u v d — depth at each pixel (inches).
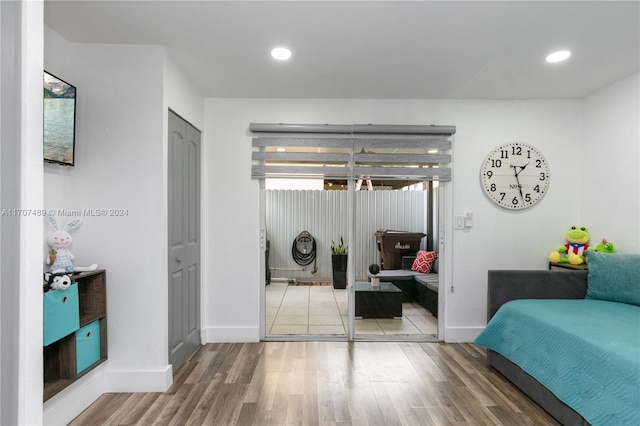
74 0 75.4
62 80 89.0
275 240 142.3
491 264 137.9
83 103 95.9
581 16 80.3
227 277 135.6
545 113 137.9
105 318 94.7
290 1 75.1
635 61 104.4
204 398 93.4
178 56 102.3
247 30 87.7
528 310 99.0
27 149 42.0
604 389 69.5
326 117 137.4
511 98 136.7
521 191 137.6
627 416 64.1
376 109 137.8
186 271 117.6
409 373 108.5
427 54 100.2
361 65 107.7
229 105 135.7
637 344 72.4
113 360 96.8
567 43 93.3
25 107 41.7
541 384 87.9
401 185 141.3
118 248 96.7
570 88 126.6
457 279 137.9
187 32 89.1
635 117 113.6
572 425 77.3
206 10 79.0
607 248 121.9
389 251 141.9
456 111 137.8
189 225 120.7
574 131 138.0
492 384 101.6
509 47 95.8
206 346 131.0
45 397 73.2
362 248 141.8
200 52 99.8
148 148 96.9
